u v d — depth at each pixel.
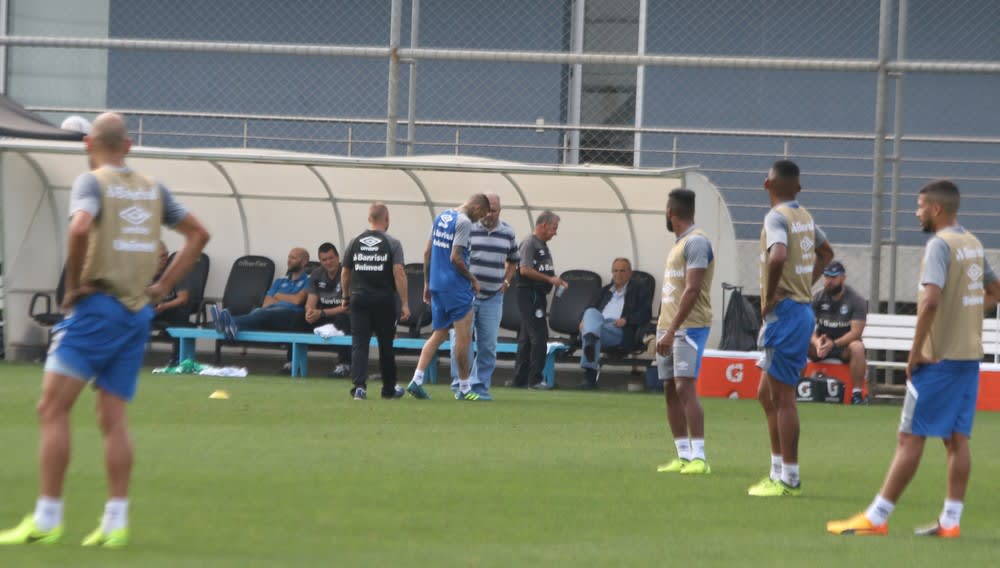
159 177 69.88
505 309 68.00
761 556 21.16
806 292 28.83
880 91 60.00
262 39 79.75
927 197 24.02
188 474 29.08
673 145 76.62
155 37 80.75
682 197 32.06
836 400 59.75
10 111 62.56
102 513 23.81
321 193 70.12
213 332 64.06
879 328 60.69
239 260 69.88
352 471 30.27
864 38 75.81
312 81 79.62
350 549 20.98
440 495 27.09
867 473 32.88
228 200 71.00
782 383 28.64
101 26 80.75
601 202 68.06
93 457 31.12
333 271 66.00
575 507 26.11
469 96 78.31
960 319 23.48
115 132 21.11
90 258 20.59
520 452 35.09
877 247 60.56
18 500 24.89
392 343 51.62
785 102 76.25
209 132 81.25
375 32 78.94
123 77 81.56
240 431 38.12
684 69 76.31
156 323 67.19
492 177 67.50
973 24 75.50
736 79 76.25
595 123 78.00
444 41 78.31
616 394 59.72
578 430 41.66
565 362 66.00
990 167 76.12
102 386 20.95
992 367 58.78
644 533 23.30
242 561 19.70
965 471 23.80
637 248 68.69
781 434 28.72
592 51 78.00
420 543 21.70
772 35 75.75
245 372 63.34
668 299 32.28
